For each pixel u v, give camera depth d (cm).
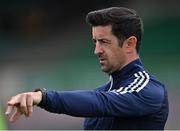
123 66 982
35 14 6328
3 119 1988
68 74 4584
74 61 5141
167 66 4619
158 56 5328
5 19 6353
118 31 961
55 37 6088
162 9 6062
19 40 6131
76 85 4509
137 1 6184
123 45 970
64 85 4494
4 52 5791
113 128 975
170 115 3434
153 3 6131
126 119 959
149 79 972
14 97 738
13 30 6275
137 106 908
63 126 3356
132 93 914
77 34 5994
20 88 4372
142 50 5444
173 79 4300
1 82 4428
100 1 6256
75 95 826
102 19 953
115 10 964
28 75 4562
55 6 6319
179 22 5822
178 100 3628
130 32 971
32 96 758
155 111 948
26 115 741
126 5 6194
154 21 5875
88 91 859
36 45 5972
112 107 868
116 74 986
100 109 848
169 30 5691
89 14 967
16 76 4616
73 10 6291
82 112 829
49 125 3303
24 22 6319
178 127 3381
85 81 4522
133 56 989
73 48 5684
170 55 5356
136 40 984
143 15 6044
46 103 795
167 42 5525
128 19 967
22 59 5522
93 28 968
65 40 5956
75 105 818
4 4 6388
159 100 955
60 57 5534
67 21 6250
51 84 4462
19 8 6378
